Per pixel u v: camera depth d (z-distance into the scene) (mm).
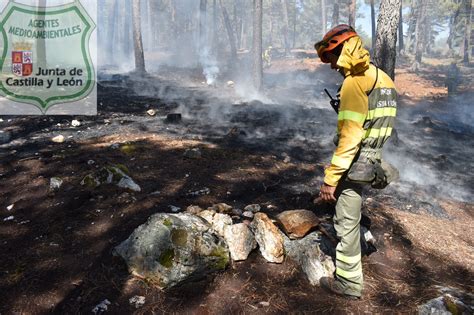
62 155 4797
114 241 2963
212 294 2508
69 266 2730
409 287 2656
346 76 2174
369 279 2711
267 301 2465
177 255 2533
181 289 2518
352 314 2377
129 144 5363
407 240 3264
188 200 3596
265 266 2779
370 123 2225
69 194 3654
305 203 3633
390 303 2480
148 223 2773
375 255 2990
